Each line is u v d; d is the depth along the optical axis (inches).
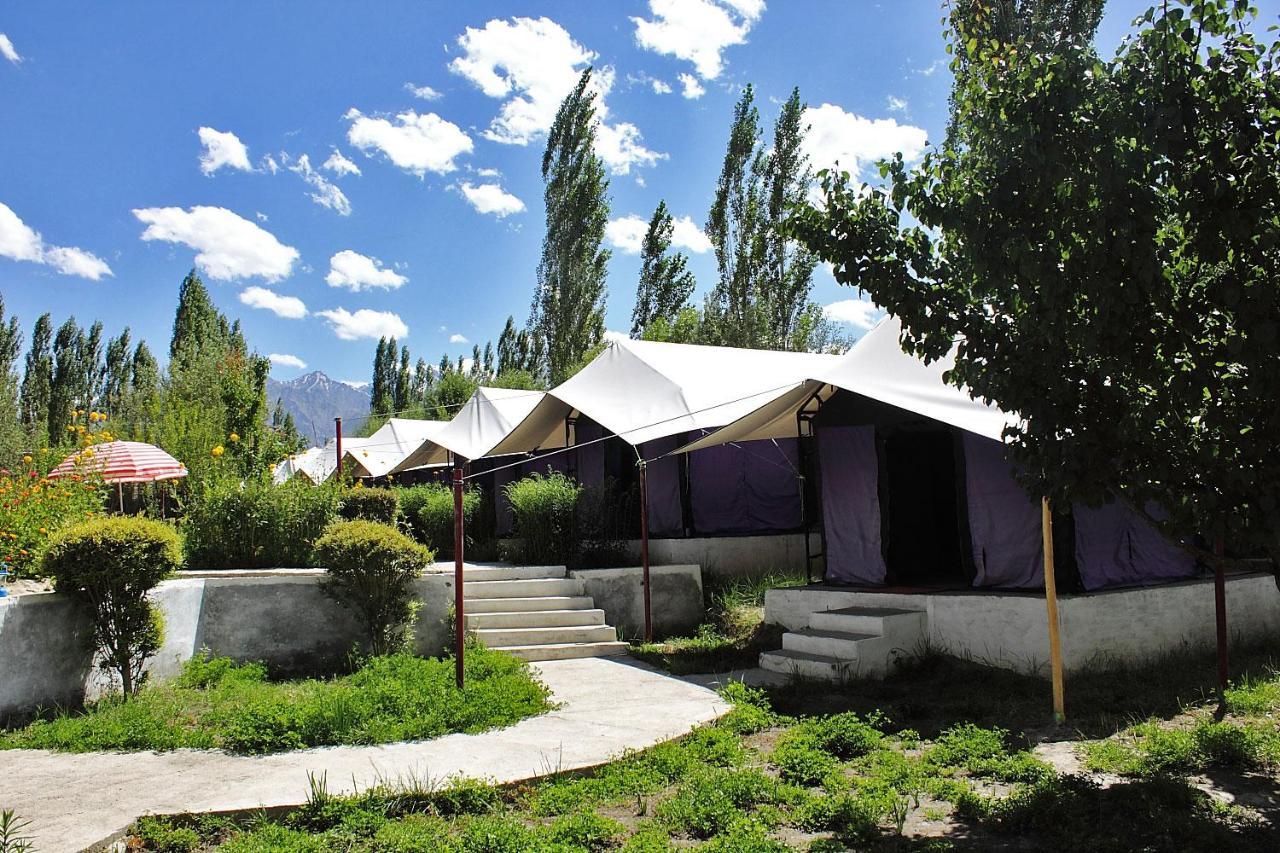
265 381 1097.4
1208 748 235.1
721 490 568.1
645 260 1497.3
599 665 414.3
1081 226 177.0
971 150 205.6
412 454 857.5
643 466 484.4
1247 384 172.1
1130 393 194.5
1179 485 186.9
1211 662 351.6
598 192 1334.9
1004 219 189.5
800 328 1288.1
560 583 484.4
